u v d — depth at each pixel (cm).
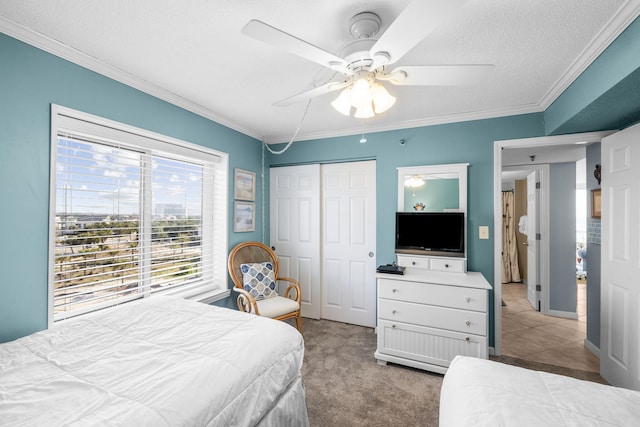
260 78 203
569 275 357
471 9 129
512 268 540
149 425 82
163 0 127
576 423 83
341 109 156
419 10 91
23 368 109
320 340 287
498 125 262
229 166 298
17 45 148
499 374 111
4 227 145
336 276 341
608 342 214
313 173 347
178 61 181
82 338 135
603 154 219
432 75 138
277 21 140
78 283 183
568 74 188
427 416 179
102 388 96
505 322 341
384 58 120
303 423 148
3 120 144
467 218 270
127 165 212
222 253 294
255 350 128
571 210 356
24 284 152
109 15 137
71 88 170
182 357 117
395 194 301
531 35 149
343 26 143
